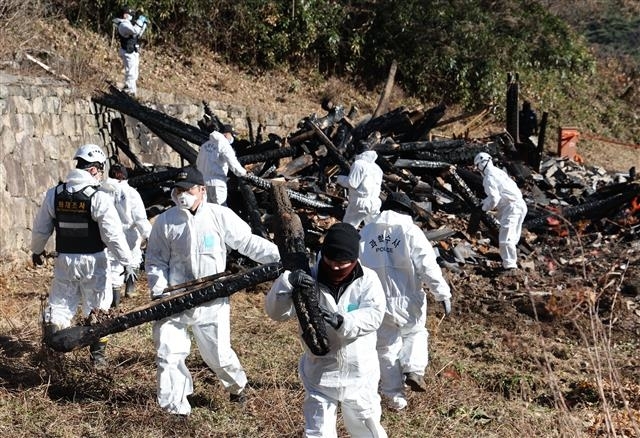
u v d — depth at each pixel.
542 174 17.00
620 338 9.22
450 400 6.86
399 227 6.11
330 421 4.88
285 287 4.77
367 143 13.54
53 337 5.92
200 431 5.96
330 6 25.06
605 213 14.43
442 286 6.07
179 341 5.98
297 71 24.30
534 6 29.61
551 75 29.00
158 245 6.05
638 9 36.69
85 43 19.09
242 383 6.32
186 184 5.91
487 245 12.98
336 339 4.81
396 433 6.15
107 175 13.81
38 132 11.59
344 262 4.68
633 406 6.86
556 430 6.26
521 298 10.44
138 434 5.88
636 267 12.16
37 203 11.30
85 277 6.86
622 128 29.47
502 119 26.61
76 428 5.94
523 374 7.60
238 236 6.09
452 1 27.17
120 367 7.16
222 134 12.02
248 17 23.05
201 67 21.94
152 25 21.39
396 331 6.21
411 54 26.22
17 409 6.11
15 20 14.28
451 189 14.41
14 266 10.42
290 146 13.74
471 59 26.72
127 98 14.19
